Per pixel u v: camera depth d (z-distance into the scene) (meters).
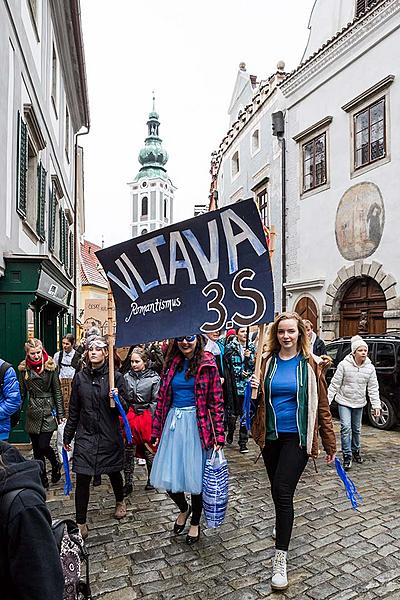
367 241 13.31
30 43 9.73
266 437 3.75
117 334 4.40
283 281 16.67
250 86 21.97
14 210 8.27
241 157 21.39
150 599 3.28
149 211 93.38
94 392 4.36
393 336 9.46
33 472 1.66
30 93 9.66
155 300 4.20
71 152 18.39
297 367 3.73
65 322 15.78
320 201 15.16
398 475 6.07
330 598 3.27
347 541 4.12
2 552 1.53
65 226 16.02
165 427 4.09
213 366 3.92
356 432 6.62
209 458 3.89
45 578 1.53
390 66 12.75
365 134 13.57
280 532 3.46
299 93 16.23
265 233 3.83
